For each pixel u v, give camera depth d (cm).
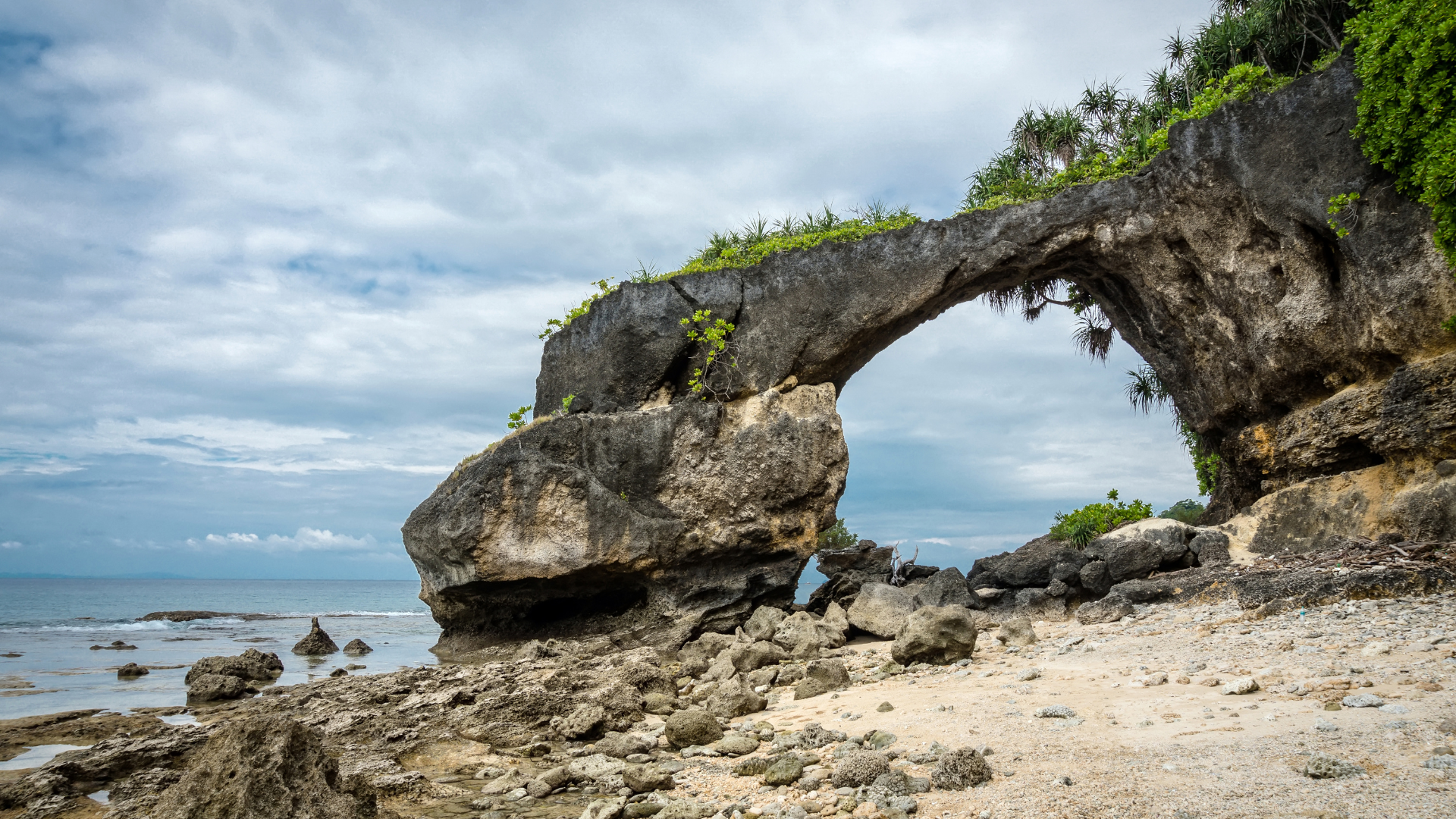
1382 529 1653
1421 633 1021
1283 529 1853
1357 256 1741
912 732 902
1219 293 2059
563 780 914
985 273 2166
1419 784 560
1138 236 2123
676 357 2145
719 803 776
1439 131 1533
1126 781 652
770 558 2089
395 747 1109
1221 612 1434
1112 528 2380
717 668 1557
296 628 3238
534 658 1717
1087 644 1345
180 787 692
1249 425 2142
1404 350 1695
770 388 2116
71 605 5656
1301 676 905
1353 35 1800
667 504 2020
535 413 2353
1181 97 2778
